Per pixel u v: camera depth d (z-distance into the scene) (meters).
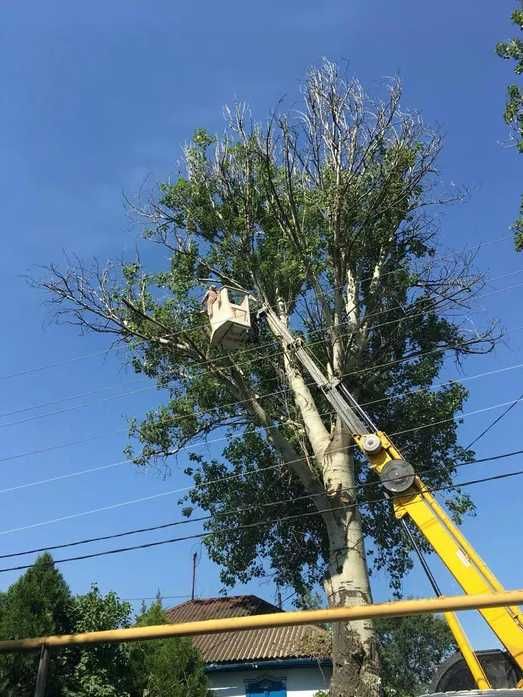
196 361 20.97
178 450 22.44
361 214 20.25
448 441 23.22
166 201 22.16
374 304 21.36
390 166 19.84
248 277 21.61
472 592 10.24
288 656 23.41
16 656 13.62
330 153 20.16
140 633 6.38
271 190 20.38
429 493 11.42
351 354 20.30
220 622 6.19
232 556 23.78
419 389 23.17
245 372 21.78
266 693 23.61
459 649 10.20
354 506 17.20
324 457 18.00
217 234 22.16
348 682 15.07
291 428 20.81
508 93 12.83
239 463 24.11
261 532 23.61
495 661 9.95
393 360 22.67
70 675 14.62
